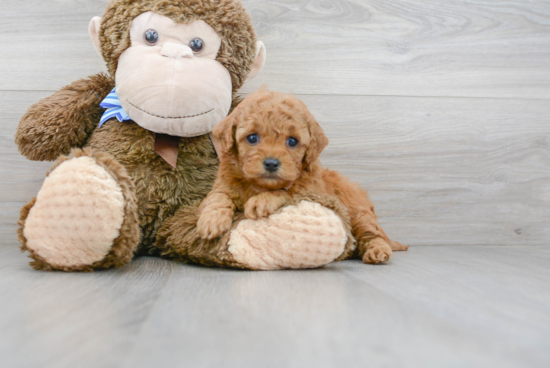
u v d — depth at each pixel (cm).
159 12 140
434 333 69
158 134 150
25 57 183
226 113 148
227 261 124
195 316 76
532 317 79
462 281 113
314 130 132
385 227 201
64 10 183
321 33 194
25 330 67
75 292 93
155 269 125
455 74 203
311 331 69
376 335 67
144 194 145
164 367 54
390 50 199
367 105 198
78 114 150
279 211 124
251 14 190
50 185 114
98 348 60
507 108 206
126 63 139
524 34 206
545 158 207
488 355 60
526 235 208
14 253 154
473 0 203
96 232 112
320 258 124
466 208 205
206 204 132
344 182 159
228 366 55
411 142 201
